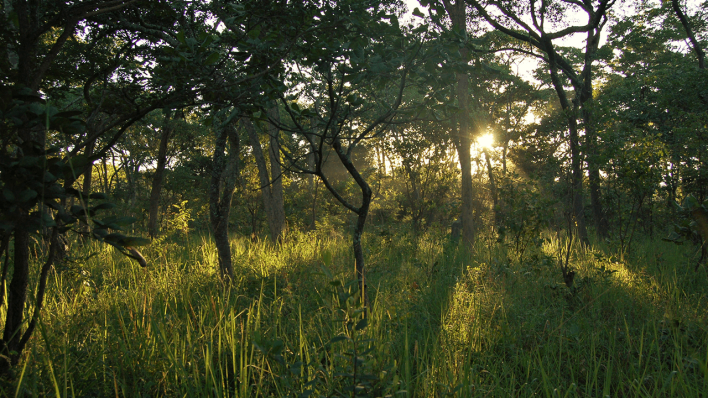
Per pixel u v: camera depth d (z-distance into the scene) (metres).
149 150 18.72
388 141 12.98
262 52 2.94
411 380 3.07
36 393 2.33
